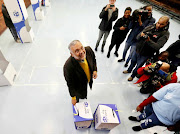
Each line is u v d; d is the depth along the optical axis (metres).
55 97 2.23
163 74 1.69
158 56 2.06
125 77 2.76
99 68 2.92
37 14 4.71
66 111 2.04
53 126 1.84
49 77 2.60
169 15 6.25
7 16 2.96
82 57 1.13
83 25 4.81
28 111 1.99
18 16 2.97
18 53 3.17
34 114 1.96
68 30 4.39
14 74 2.47
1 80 2.21
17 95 2.21
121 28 2.40
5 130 1.76
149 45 1.83
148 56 2.10
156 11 6.96
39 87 2.37
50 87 2.39
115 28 2.54
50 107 2.07
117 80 2.67
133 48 2.52
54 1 7.00
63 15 5.45
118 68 2.97
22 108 2.02
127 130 1.87
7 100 2.12
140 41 2.03
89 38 4.05
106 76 2.73
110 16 2.51
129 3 7.70
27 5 5.97
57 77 2.61
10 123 1.83
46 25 4.59
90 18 5.42
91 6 6.74
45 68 2.80
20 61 2.93
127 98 2.33
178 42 2.28
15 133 1.74
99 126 1.61
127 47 2.74
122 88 2.50
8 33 3.93
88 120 1.50
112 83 2.59
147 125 1.43
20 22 3.09
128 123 1.95
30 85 2.40
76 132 1.79
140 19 2.19
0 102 2.08
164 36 1.76
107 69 2.91
